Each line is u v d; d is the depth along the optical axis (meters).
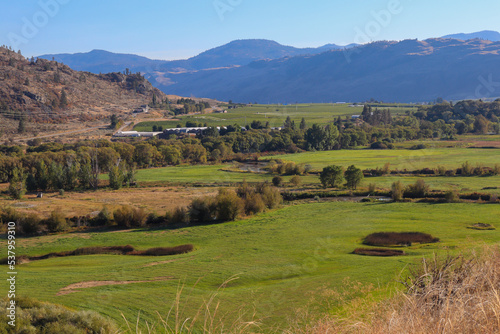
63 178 88.94
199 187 87.31
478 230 43.66
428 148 124.69
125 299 23.53
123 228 56.00
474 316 4.98
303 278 27.88
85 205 70.38
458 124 160.00
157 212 63.41
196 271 33.03
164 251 43.22
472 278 6.08
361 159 114.62
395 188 66.56
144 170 112.88
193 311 19.12
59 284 28.95
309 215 58.09
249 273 31.53
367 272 25.47
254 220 57.09
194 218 58.34
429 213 54.47
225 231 51.69
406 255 33.09
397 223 49.62
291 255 38.16
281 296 21.06
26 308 16.20
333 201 68.56
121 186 89.19
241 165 116.88
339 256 35.66
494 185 74.44
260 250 41.34
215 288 27.52
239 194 65.44
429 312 5.39
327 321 6.59
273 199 64.88
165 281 29.56
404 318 5.39
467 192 66.81
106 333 15.62
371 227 48.25
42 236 51.59
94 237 50.78
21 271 34.88
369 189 73.50
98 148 110.62
